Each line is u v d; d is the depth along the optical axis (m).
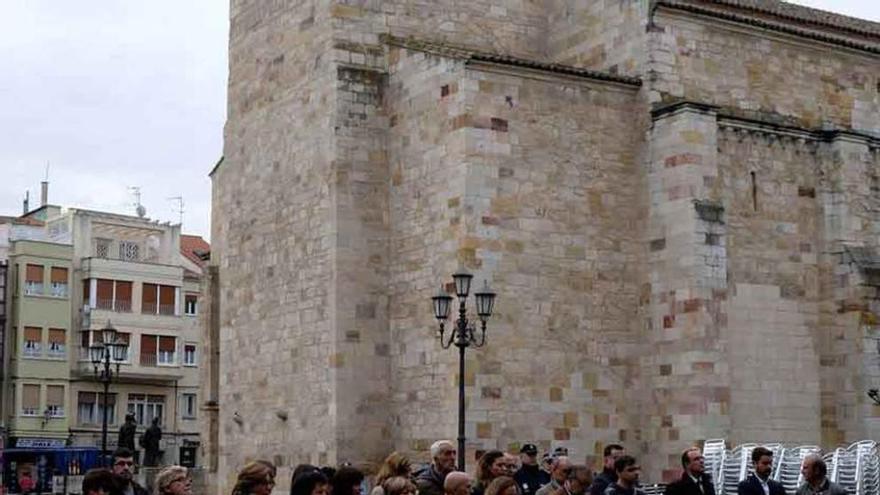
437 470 19.94
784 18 46.16
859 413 41.44
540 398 38.72
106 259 97.75
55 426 93.56
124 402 98.00
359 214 42.03
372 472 40.78
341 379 40.94
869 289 41.78
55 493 66.19
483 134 38.75
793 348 41.94
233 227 49.12
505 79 39.38
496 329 38.16
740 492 22.92
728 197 41.06
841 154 42.81
